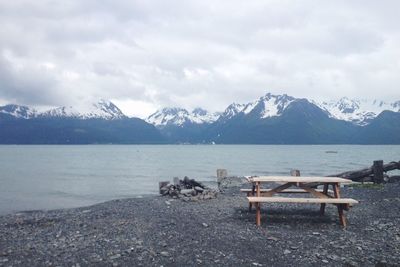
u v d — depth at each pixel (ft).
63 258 34.86
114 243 39.58
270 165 318.45
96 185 166.50
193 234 42.75
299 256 34.73
